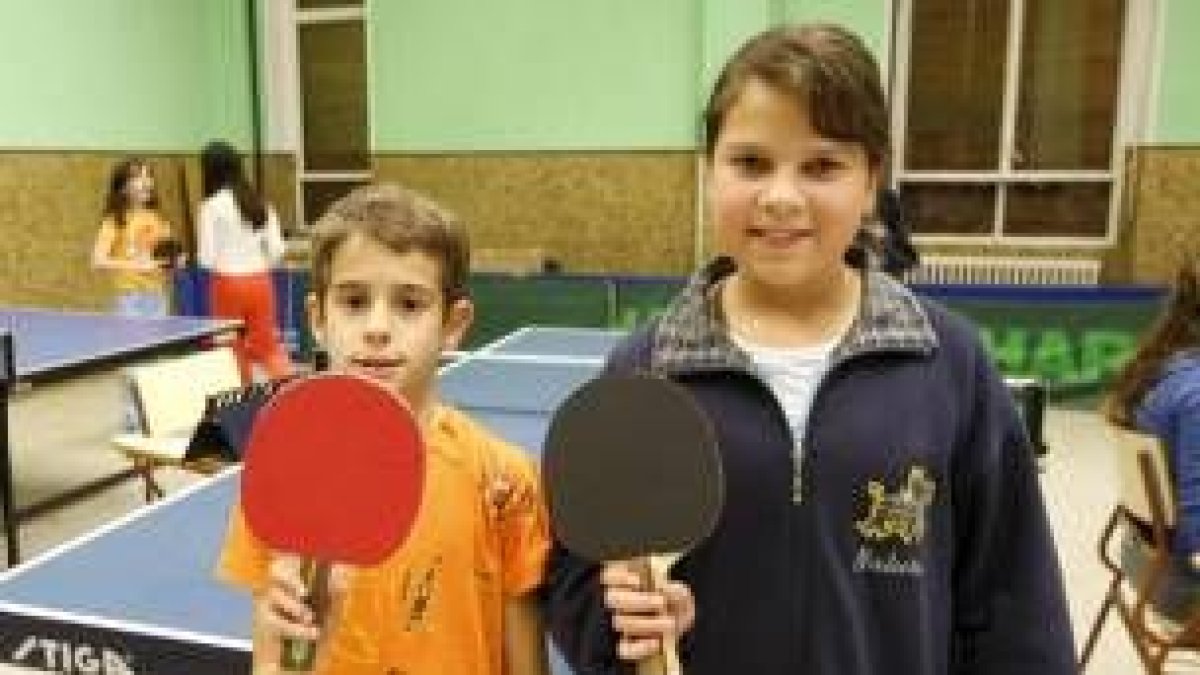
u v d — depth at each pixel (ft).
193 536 6.70
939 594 3.58
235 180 19.08
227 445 10.32
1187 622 8.08
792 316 3.64
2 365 11.83
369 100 29.25
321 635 3.33
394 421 3.27
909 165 25.95
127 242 19.89
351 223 3.99
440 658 3.97
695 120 26.21
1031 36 24.58
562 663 4.70
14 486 15.66
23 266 24.66
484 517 4.08
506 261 26.73
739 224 3.36
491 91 27.96
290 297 23.36
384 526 3.28
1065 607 3.76
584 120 27.25
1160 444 7.90
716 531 3.53
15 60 24.06
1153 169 23.70
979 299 20.95
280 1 29.71
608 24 26.61
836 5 25.21
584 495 3.26
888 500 3.45
